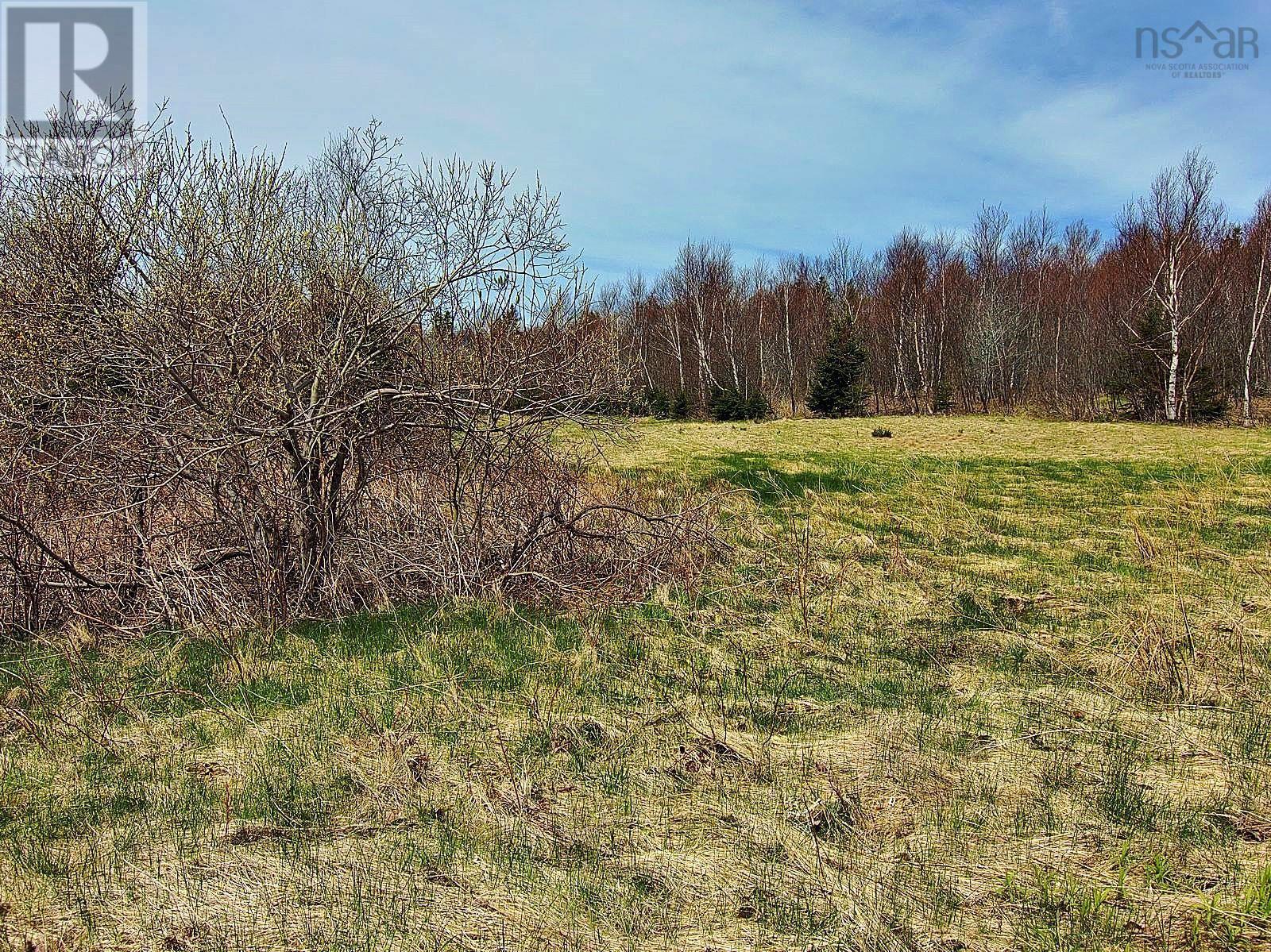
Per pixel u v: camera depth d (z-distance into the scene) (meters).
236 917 2.97
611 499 8.38
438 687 4.90
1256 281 29.73
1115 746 4.21
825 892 3.08
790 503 11.66
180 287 5.69
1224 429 25.17
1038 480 14.15
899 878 3.16
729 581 7.16
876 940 2.82
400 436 6.63
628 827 3.54
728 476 14.42
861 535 9.02
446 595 6.37
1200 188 28.58
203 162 6.15
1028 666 5.36
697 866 3.26
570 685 4.99
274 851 3.35
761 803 3.72
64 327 5.68
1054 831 3.47
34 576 5.73
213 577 5.93
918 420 33.91
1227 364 30.80
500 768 4.01
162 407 5.64
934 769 4.00
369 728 4.39
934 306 41.62
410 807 3.67
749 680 5.16
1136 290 30.06
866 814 3.63
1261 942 2.77
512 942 2.85
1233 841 3.37
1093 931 2.84
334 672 5.11
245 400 5.70
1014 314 40.09
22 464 5.89
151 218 5.87
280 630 5.74
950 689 5.01
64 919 2.95
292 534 6.17
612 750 4.21
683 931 2.90
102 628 5.78
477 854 3.34
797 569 7.32
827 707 4.75
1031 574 7.62
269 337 5.73
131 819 3.57
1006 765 4.04
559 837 3.46
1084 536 9.34
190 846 3.38
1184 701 4.74
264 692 4.82
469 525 6.89
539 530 6.84
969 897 3.06
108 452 5.71
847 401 38.91
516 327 6.87
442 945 2.83
